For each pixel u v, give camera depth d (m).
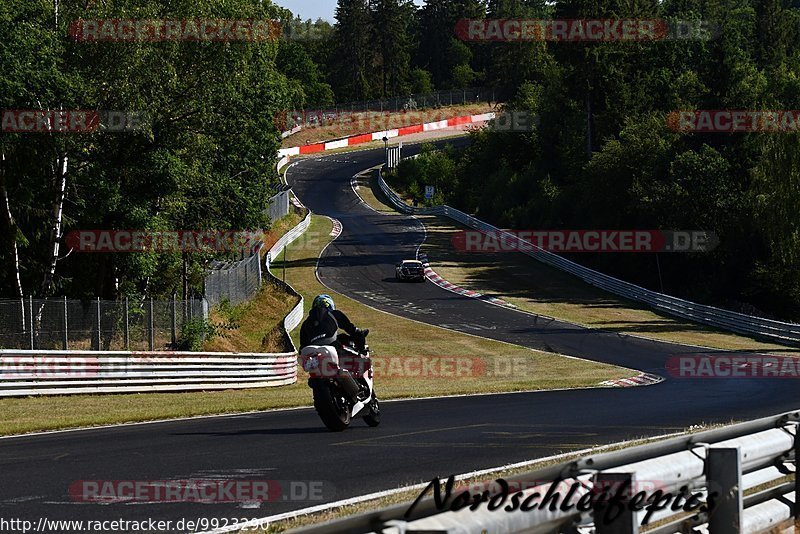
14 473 18.69
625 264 146.00
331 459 20.95
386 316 108.25
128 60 64.69
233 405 37.03
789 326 91.38
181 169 71.75
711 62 157.25
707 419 31.36
